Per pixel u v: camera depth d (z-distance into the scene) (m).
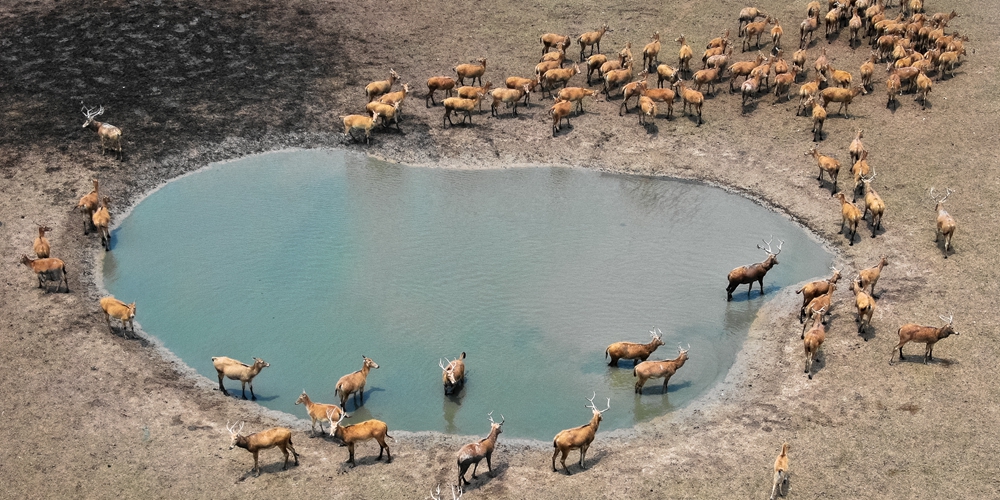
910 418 20.08
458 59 38.91
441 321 24.61
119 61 36.69
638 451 19.88
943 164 30.31
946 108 33.28
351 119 32.94
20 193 29.02
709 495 18.25
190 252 27.47
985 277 24.83
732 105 35.16
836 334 23.27
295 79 36.84
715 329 24.27
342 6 42.12
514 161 33.00
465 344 23.73
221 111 34.62
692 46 39.47
